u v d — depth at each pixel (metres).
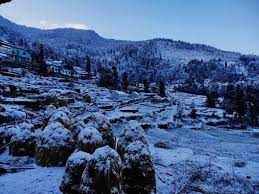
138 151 14.00
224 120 62.62
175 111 59.56
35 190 13.39
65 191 13.09
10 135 20.30
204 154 25.72
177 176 17.16
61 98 40.34
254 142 40.50
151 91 97.44
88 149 15.69
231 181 16.88
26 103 35.94
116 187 11.77
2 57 78.50
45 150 16.83
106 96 63.62
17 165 16.73
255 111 67.69
